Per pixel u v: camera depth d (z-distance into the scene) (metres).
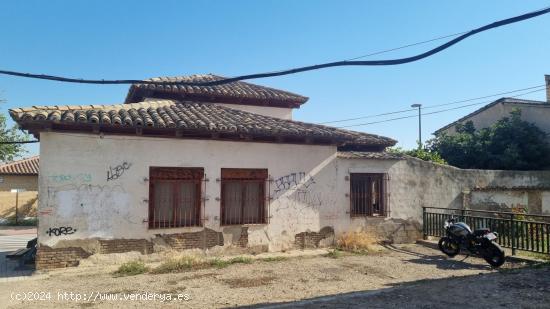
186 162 9.77
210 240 9.97
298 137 10.88
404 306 5.52
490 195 14.84
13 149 26.52
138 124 8.88
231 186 10.48
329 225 11.52
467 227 10.14
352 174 12.17
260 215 10.73
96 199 8.90
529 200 15.76
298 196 11.12
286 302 6.12
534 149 17.94
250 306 6.09
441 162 17.72
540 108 19.55
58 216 8.58
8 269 8.73
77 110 9.12
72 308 6.20
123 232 9.09
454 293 6.12
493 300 5.72
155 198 9.59
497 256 9.22
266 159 10.73
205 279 8.02
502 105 21.45
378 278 8.24
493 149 18.67
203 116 10.66
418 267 9.28
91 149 8.90
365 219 12.15
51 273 8.24
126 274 8.31
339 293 7.02
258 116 12.12
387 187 12.57
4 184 25.94
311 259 10.06
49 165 8.55
